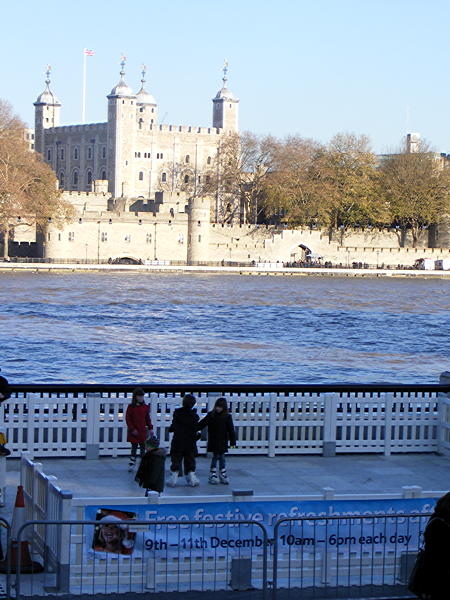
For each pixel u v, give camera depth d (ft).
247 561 89.86
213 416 127.75
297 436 146.30
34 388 141.49
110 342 481.87
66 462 136.67
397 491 126.93
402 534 92.84
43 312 607.37
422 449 148.66
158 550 89.35
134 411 132.05
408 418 147.84
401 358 461.37
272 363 428.56
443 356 474.90
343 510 92.94
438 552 67.00
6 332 504.84
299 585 90.07
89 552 89.20
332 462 141.59
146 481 116.78
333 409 144.77
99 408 138.62
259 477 132.26
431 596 66.95
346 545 91.76
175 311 644.27
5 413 137.39
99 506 89.61
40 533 95.30
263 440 144.15
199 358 436.35
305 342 512.63
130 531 89.40
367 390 148.77
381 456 146.30
